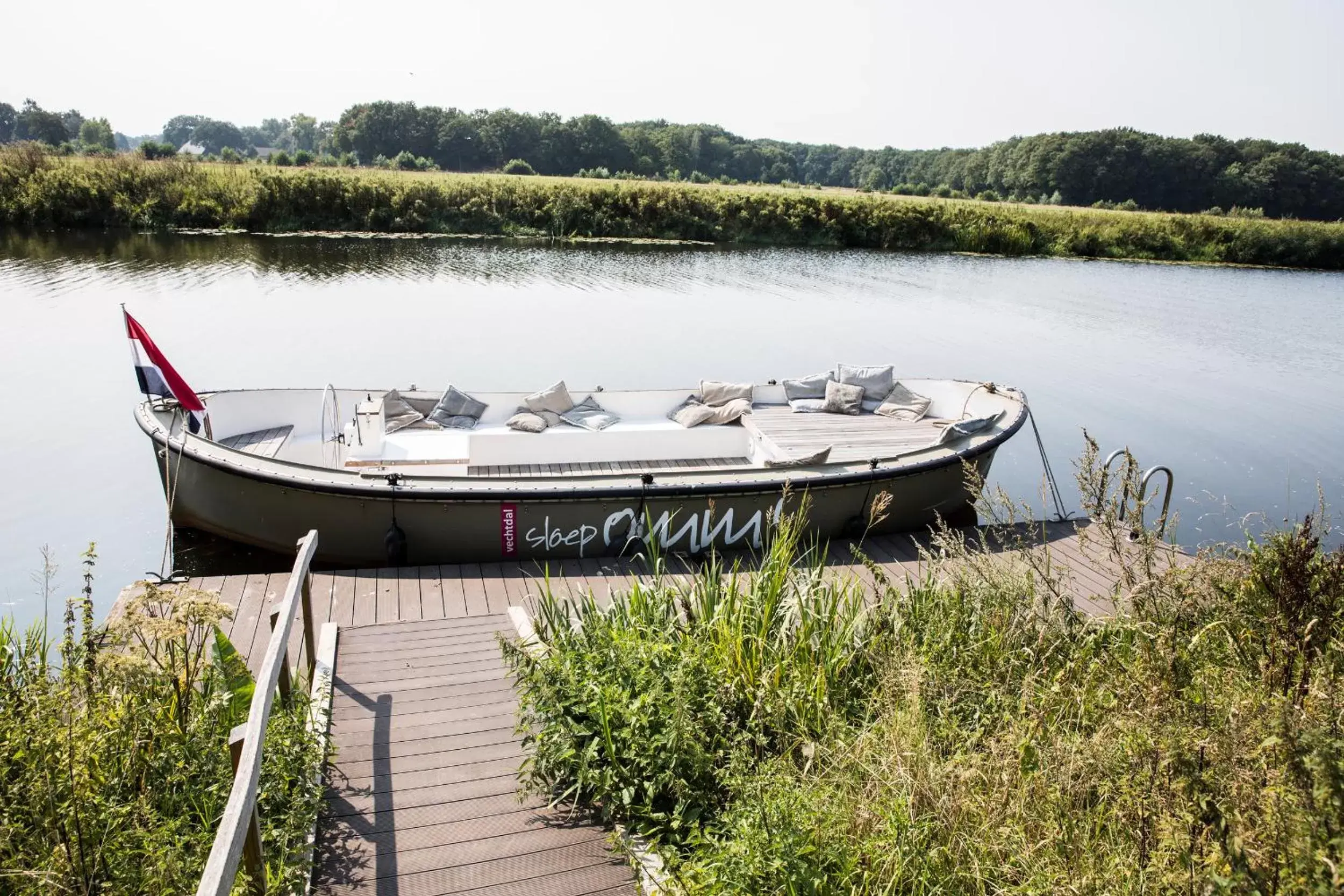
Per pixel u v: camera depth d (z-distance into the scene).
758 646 3.81
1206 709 2.73
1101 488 3.75
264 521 6.77
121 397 11.57
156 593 3.33
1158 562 4.38
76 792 2.62
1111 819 2.57
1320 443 12.30
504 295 20.39
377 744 3.77
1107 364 16.70
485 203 31.78
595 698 3.35
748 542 7.21
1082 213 41.12
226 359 13.60
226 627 5.31
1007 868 2.50
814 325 18.75
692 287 22.97
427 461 7.64
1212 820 2.32
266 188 29.55
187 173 29.97
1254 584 3.57
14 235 25.58
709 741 3.29
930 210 35.78
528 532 6.68
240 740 2.55
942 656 3.71
